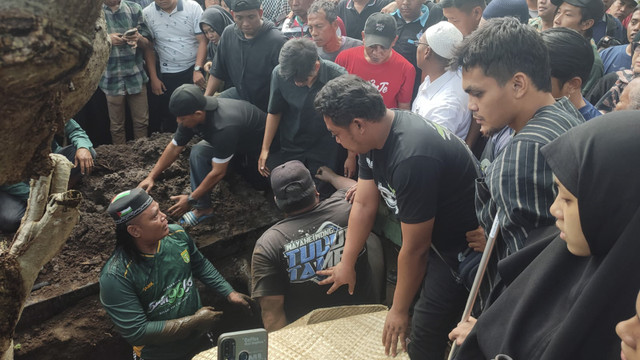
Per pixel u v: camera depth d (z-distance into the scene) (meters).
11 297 1.22
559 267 1.15
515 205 1.38
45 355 3.10
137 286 2.87
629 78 2.85
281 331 2.03
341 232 2.78
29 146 0.92
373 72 3.50
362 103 1.87
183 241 3.09
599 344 1.00
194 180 3.72
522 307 1.18
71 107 1.04
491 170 1.48
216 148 3.50
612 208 0.95
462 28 3.43
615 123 0.98
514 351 1.17
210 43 4.99
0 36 0.69
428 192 1.90
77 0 0.75
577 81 1.95
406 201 1.93
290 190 2.72
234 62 3.91
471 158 2.02
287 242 2.74
